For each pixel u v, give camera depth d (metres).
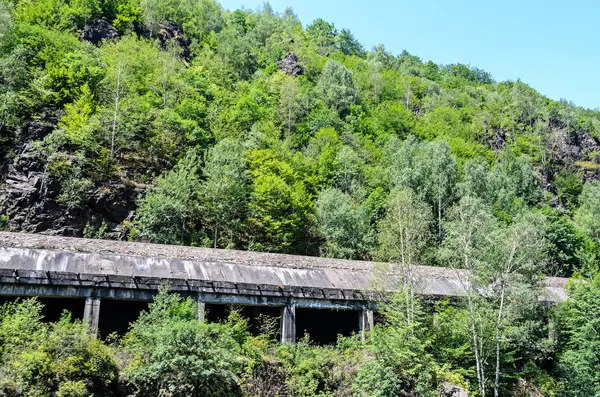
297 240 63.56
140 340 28.73
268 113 101.94
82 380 24.91
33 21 95.56
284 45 146.38
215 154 64.00
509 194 82.94
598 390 36.00
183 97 90.25
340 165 85.88
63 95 72.56
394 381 29.28
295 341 35.25
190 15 133.75
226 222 58.75
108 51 94.81
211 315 37.47
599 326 38.59
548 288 46.47
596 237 79.06
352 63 158.00
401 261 36.84
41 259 31.36
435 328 34.88
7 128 61.50
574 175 117.88
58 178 57.34
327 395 30.38
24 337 25.95
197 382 26.53
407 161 83.38
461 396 31.27
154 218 55.53
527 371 36.91
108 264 32.84
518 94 144.25
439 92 160.75
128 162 66.75
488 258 38.50
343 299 36.84
